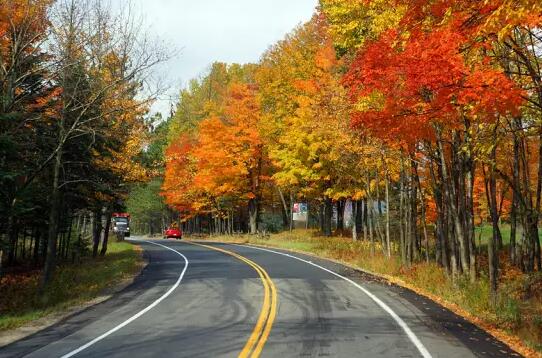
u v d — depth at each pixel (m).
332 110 24.31
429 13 8.68
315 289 16.52
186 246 40.09
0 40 15.80
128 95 19.12
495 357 8.22
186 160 53.84
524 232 19.88
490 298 12.86
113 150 24.98
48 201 21.89
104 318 12.27
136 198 77.25
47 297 15.68
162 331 10.50
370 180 29.22
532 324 10.33
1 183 15.14
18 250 33.50
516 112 8.91
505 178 14.70
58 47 16.44
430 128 10.78
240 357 8.23
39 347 9.27
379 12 16.89
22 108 16.36
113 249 36.88
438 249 21.44
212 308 13.29
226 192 47.03
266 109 44.44
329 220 39.38
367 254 27.03
